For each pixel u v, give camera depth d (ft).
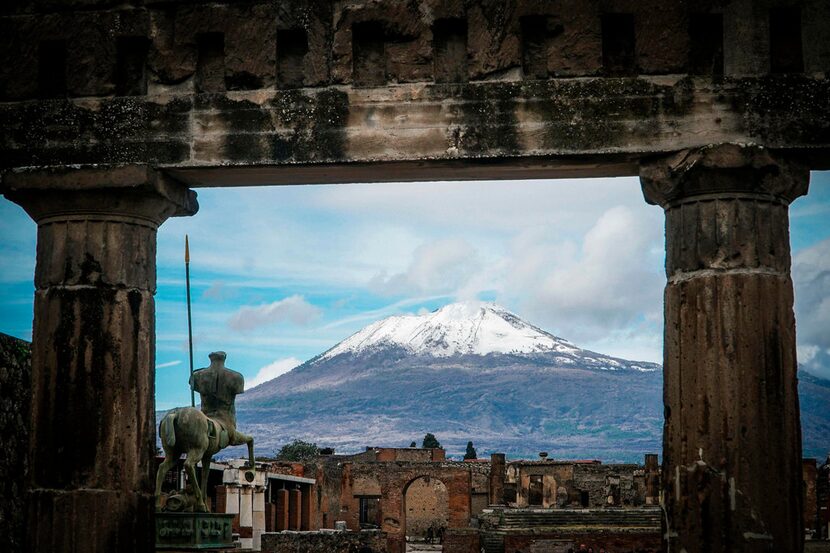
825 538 182.80
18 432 63.36
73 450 49.01
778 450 46.62
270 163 49.67
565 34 49.19
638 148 48.26
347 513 323.37
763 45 48.60
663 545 47.85
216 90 50.83
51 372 49.65
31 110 51.01
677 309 48.32
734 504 46.19
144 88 51.11
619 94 48.62
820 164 49.29
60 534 48.52
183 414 83.56
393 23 49.88
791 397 47.26
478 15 49.60
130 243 50.52
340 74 49.75
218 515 77.92
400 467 319.68
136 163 49.98
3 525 60.95
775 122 48.11
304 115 49.73
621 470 337.72
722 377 46.88
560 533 231.30
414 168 50.14
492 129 48.83
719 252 47.67
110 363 49.55
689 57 48.80
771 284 47.57
